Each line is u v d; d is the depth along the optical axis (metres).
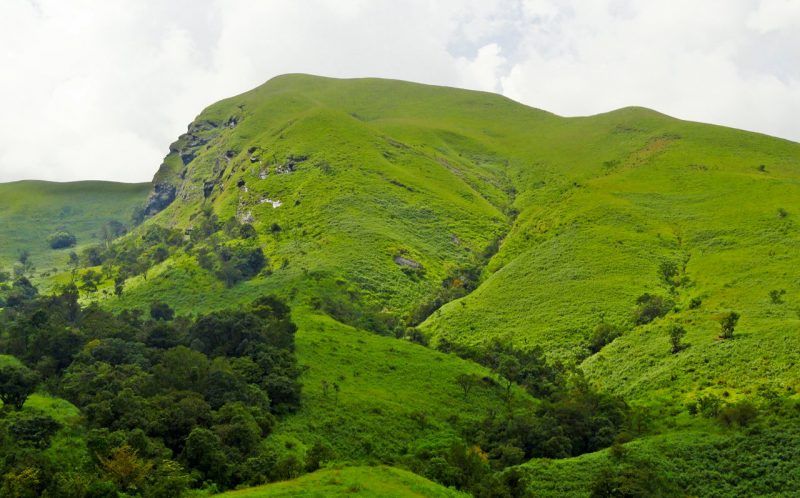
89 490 52.22
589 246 166.38
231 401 77.25
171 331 101.88
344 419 86.31
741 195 185.62
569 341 127.19
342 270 172.00
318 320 128.38
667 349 111.31
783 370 92.19
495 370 115.94
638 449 78.06
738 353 100.62
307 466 64.69
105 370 82.12
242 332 99.88
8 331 102.88
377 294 166.38
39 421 61.88
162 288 176.12
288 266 180.00
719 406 86.44
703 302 127.62
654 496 64.88
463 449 72.19
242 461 65.75
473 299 156.00
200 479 60.97
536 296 148.38
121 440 61.44
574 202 199.62
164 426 67.50
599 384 109.19
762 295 123.38
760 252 145.88
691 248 159.75
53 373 87.25
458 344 132.75
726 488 69.31
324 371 101.88
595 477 72.19
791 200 173.75
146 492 54.12
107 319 114.75
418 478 60.91
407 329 141.50
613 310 134.38
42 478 53.19
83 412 69.19
